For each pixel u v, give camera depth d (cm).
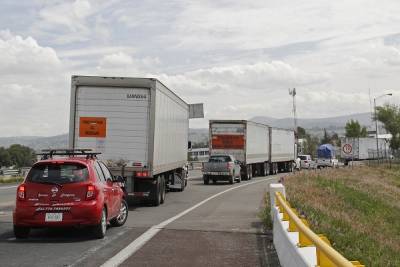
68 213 1056
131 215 1593
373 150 8369
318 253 524
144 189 1870
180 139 2455
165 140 2022
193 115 5434
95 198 1076
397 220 2347
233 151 3862
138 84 1783
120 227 1291
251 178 4150
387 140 9125
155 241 1084
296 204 1655
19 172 4269
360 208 2461
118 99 1795
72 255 923
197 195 2459
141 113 1792
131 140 1794
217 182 3712
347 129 11844
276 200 1147
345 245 1102
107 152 1794
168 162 2114
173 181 2511
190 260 897
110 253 947
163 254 946
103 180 1178
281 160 5338
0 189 2864
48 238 1108
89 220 1065
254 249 1005
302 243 684
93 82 1789
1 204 1919
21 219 1057
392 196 3422
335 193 2711
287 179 3300
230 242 1084
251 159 4053
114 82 1788
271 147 4881
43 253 939
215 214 1625
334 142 13188
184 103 2575
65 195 1062
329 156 7206
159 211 1722
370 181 4053
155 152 1823
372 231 1538
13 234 1155
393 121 8769
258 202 2073
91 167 1113
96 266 836
